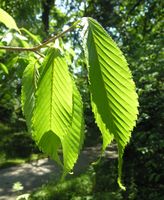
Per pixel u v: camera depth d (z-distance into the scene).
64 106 0.86
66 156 0.93
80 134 0.94
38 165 14.28
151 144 8.26
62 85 0.86
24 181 12.46
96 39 0.78
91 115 7.67
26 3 6.26
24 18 5.55
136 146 8.52
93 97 0.76
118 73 0.77
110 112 0.76
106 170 10.79
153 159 8.66
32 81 1.02
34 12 6.70
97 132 8.36
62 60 0.86
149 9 17.27
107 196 9.15
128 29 16.75
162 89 8.80
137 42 11.77
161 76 8.98
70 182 10.34
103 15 16.98
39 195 10.01
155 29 16.67
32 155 15.29
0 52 2.43
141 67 8.98
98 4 17.34
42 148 0.87
